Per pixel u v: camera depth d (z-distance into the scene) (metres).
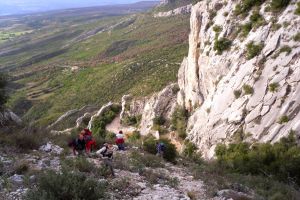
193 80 42.78
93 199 11.02
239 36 35.22
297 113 26.81
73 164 16.08
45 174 11.81
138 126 57.91
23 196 11.26
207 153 31.00
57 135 24.16
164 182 16.48
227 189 17.02
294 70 28.64
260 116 28.69
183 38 151.88
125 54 178.62
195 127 35.78
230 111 31.06
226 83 33.38
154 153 25.39
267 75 29.95
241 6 37.00
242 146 27.89
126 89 101.06
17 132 21.03
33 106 130.75
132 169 17.80
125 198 13.17
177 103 49.81
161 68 96.81
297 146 25.28
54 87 156.00
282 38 31.00
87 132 20.20
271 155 25.44
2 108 26.72
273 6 33.78
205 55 38.66
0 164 14.68
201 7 42.72
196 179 18.88
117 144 24.48
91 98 109.94
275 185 19.64
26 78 190.62
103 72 140.62
